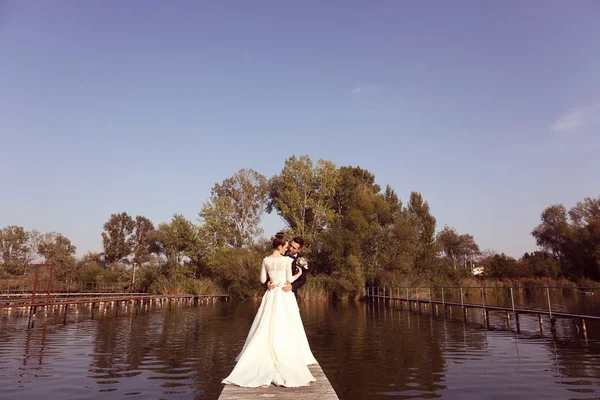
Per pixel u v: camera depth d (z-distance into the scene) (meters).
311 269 42.56
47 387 8.55
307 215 47.75
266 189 56.00
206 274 48.25
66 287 43.62
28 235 56.75
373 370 9.96
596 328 16.77
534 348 12.46
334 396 4.07
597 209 50.31
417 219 47.75
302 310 27.67
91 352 12.53
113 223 68.12
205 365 10.68
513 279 45.72
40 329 18.31
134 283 47.25
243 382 4.53
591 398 7.48
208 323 20.48
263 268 5.57
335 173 46.38
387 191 54.09
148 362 11.05
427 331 16.77
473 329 17.20
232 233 51.72
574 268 46.75
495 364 10.38
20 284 40.75
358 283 36.66
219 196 54.50
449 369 9.94
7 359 11.48
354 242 39.66
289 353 4.93
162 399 7.77
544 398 7.52
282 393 4.19
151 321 21.56
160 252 51.59
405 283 35.44
